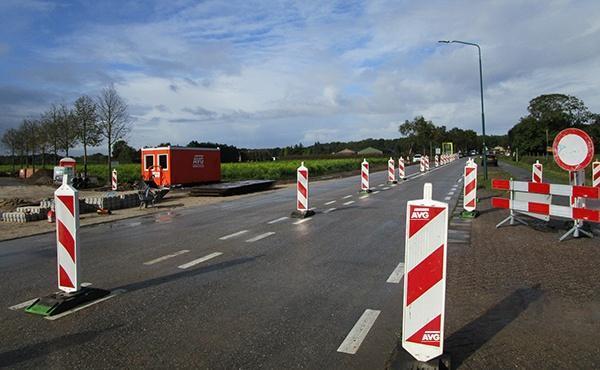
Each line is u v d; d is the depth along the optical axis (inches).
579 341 172.9
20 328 192.5
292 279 259.6
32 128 1866.4
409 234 151.3
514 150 3641.7
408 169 1946.4
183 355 165.3
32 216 543.5
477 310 205.8
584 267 273.6
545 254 309.6
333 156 3745.1
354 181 1195.9
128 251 341.1
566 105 3368.6
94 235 416.5
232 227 445.7
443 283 148.3
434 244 148.6
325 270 278.1
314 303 218.8
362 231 410.6
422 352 151.6
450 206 586.6
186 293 236.2
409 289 152.1
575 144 362.6
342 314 204.1
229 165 1710.1
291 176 1627.7
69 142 1469.0
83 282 257.9
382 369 153.4
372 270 277.1
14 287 253.1
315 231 413.1
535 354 162.7
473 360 158.6
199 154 1174.3
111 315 206.1
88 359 163.5
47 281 265.0
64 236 223.1
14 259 325.7
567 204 592.1
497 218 474.3
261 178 1510.8
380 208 575.5
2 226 497.4
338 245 350.6
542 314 199.9
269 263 296.8
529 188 395.2
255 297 228.7
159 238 394.3
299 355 164.1
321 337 179.5
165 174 1098.7
